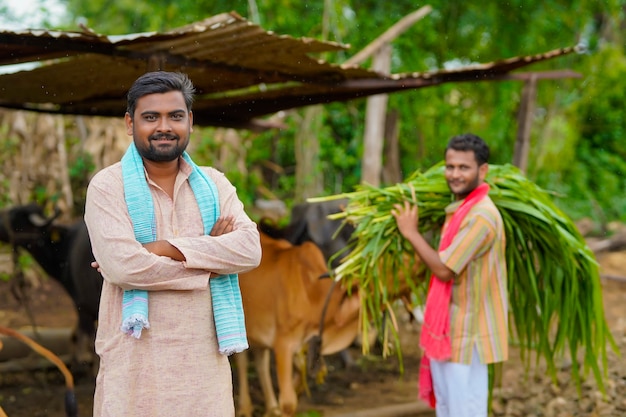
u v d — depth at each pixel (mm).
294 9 11195
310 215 5547
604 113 16266
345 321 5305
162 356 2844
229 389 3018
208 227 2975
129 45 4453
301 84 6051
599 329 4816
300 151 10750
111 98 6555
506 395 5887
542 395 5836
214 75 5488
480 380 4250
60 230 6910
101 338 2943
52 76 5496
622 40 15672
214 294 2945
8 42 4055
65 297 10398
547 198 4738
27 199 10602
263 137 12094
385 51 8195
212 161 10625
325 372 5707
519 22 13000
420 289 5141
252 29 4223
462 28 12859
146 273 2773
